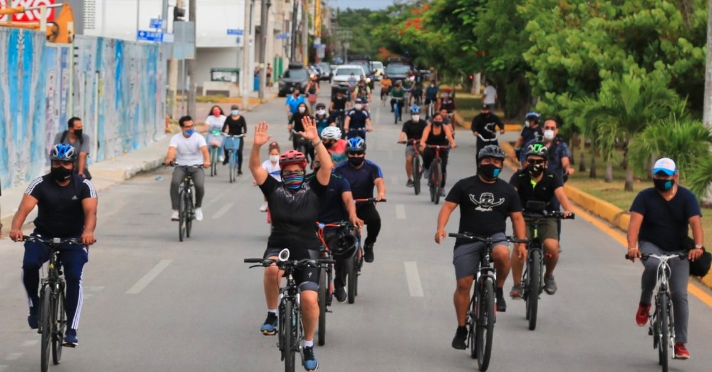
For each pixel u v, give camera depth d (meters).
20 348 25.05
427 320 28.91
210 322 28.22
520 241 24.83
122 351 24.95
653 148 55.22
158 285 33.38
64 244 23.52
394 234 45.41
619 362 24.80
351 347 25.69
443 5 116.94
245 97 144.12
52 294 22.88
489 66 107.69
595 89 71.50
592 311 30.66
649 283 24.39
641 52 72.00
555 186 29.48
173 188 43.72
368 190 32.16
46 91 63.69
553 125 41.28
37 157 62.31
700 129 54.12
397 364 24.09
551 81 72.69
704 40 68.94
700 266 23.84
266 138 22.73
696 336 27.53
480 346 23.62
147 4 160.38
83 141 44.56
